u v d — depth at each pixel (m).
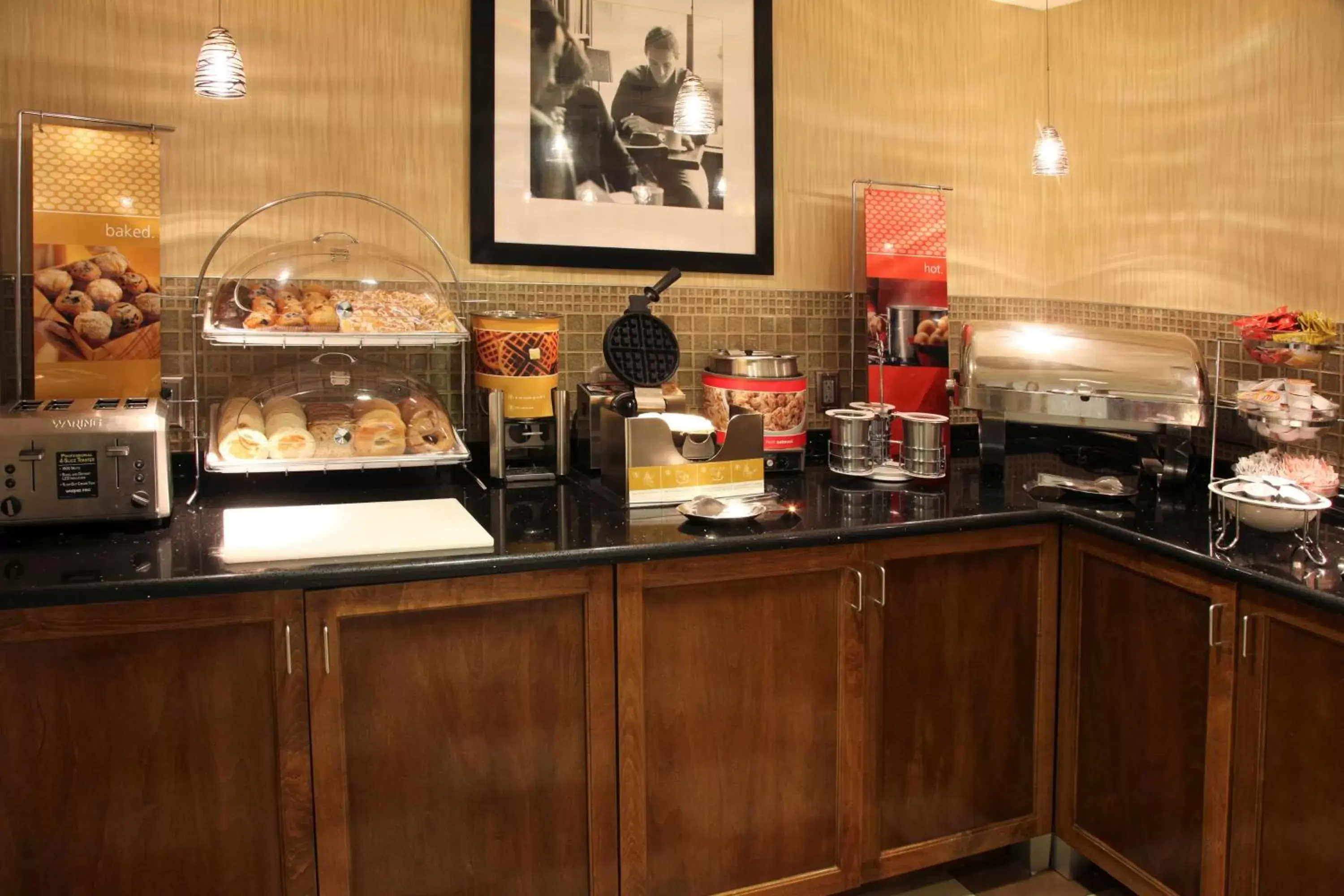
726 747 1.91
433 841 1.74
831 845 2.03
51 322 2.07
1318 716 1.57
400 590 1.66
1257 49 2.30
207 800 1.60
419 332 2.09
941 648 2.07
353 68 2.29
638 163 2.53
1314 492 1.93
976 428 2.94
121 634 1.53
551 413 2.34
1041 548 2.14
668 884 1.90
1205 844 1.80
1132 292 2.71
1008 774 2.17
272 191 2.25
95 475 1.77
